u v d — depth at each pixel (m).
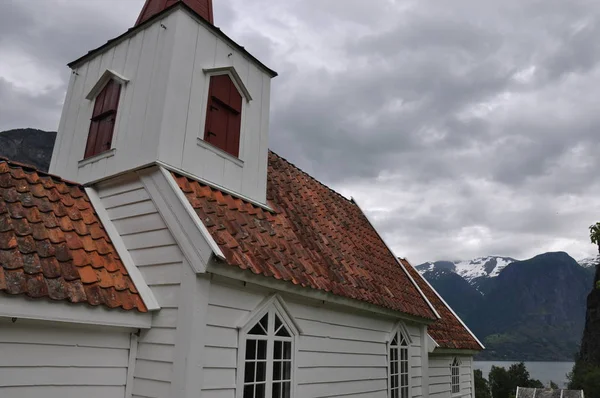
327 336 8.34
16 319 4.79
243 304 6.49
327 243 9.93
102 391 5.59
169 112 7.04
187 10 7.69
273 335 7.03
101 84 8.20
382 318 10.40
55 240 5.86
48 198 6.52
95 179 7.52
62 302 5.11
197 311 5.69
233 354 6.18
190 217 6.08
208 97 7.91
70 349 5.31
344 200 14.09
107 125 7.89
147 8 8.91
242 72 8.82
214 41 8.25
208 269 5.72
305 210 10.58
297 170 12.46
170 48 7.35
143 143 7.02
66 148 8.48
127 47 8.15
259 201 8.76
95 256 6.20
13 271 4.95
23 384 4.83
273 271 6.65
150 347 5.92
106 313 5.55
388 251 13.68
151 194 6.69
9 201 5.90
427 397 12.05
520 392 37.06
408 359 11.45
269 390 6.74
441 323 15.45
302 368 7.56
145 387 5.77
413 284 12.95
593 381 44.81
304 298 7.74
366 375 9.37
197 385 5.50
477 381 52.59
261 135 9.07
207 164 7.59
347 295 8.40
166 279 6.12
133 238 6.73
